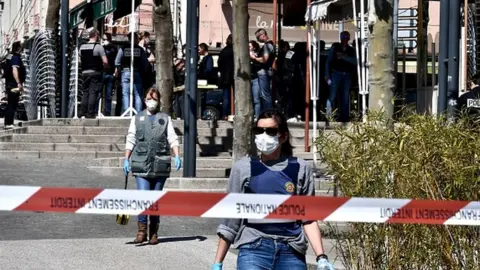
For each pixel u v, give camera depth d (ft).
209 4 139.54
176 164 40.06
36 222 45.42
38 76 83.56
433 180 26.23
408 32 92.22
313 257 36.55
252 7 123.03
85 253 38.55
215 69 80.69
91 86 73.92
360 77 54.85
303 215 22.49
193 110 56.24
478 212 23.53
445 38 45.62
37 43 83.82
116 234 43.32
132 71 71.92
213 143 68.28
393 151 26.61
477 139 26.45
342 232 28.02
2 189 22.07
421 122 26.78
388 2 37.11
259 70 70.13
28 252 38.42
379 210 23.02
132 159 40.11
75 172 60.49
